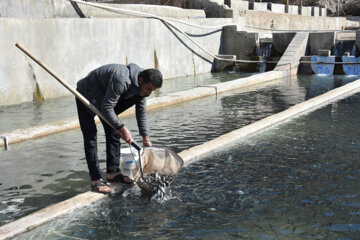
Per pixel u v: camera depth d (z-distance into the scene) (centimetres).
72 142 605
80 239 315
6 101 870
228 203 376
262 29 1819
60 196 404
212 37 1564
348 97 958
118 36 1152
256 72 1546
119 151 427
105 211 365
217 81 1295
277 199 382
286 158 507
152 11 1349
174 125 700
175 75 1402
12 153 550
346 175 443
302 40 1484
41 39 934
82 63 1048
